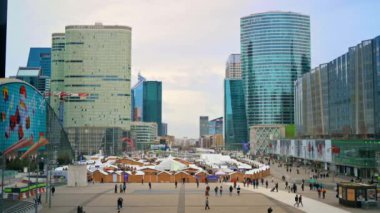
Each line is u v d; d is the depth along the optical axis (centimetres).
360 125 19438
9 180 13838
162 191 12362
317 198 10612
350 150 17625
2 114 17450
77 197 11000
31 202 9250
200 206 9400
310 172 19888
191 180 15675
